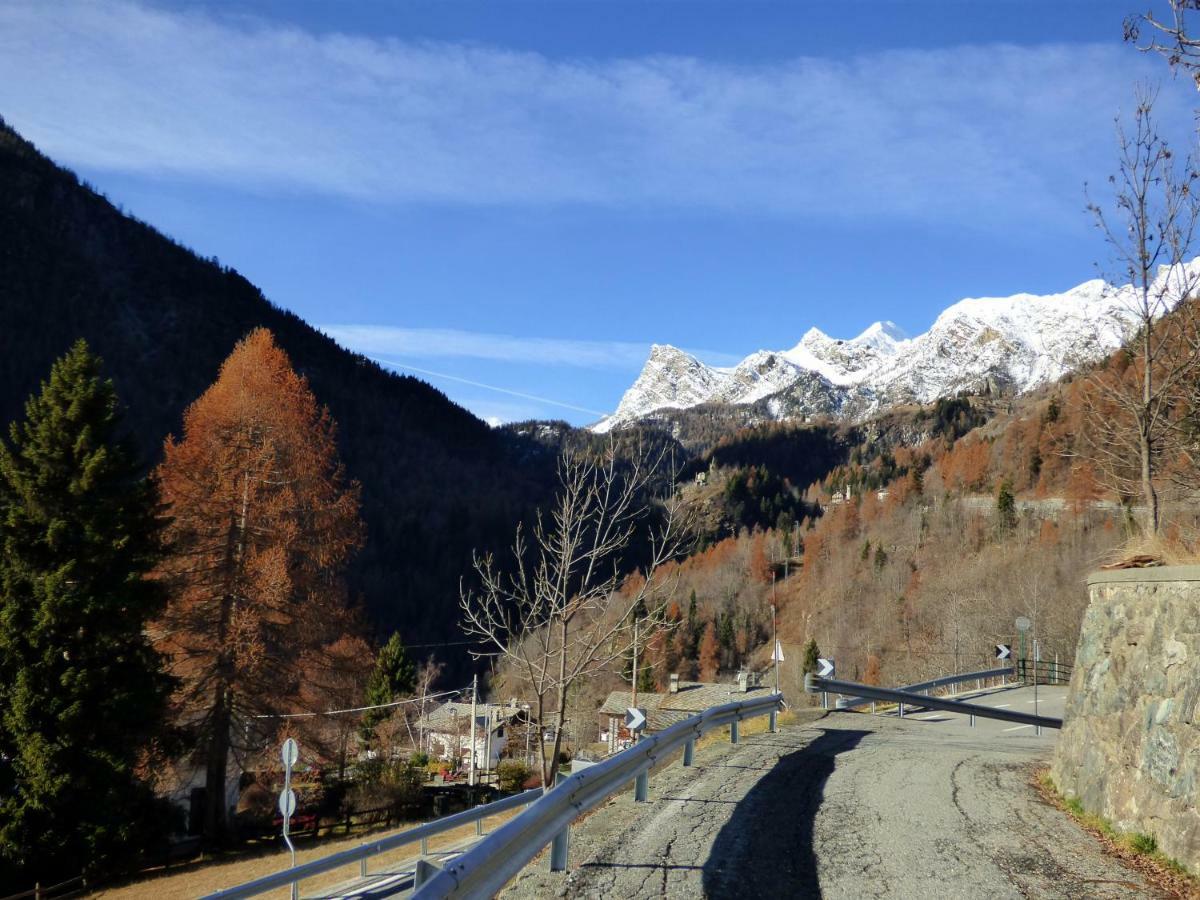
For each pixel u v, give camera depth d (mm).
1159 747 8484
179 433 98188
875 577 99438
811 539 123688
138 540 23500
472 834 23734
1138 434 16141
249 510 26406
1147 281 15719
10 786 20953
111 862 21547
